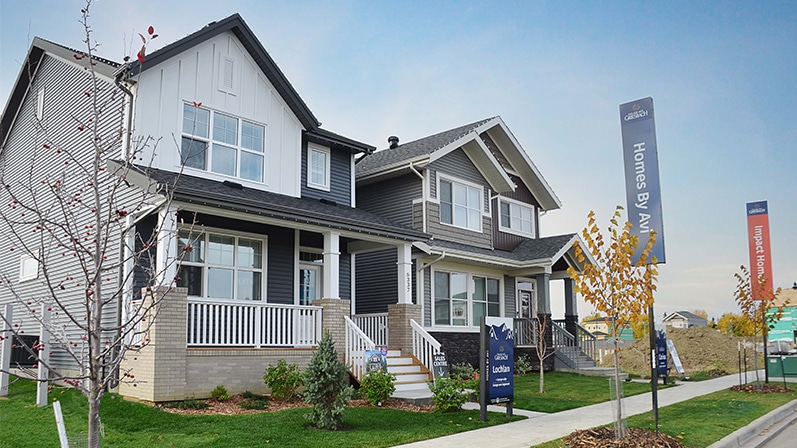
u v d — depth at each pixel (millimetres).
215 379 13000
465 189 23250
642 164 10727
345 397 10781
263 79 17375
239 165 16469
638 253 10508
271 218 14188
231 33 16750
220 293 15531
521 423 11953
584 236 9898
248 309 15469
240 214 13664
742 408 14977
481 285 23781
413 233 17609
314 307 15320
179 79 15539
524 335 24047
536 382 19938
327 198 19141
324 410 10695
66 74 17453
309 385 10812
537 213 27797
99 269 6082
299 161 17984
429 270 21406
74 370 15047
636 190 10727
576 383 19766
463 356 22000
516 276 25125
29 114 19328
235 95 16641
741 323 21203
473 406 14195
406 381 15703
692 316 76875
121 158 14219
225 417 11148
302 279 17984
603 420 12383
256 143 17000
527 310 26391
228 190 14523
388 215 22297
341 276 19000
